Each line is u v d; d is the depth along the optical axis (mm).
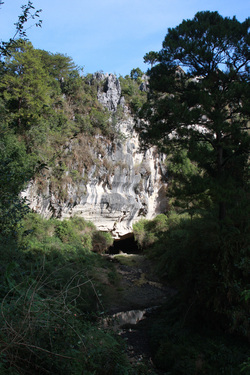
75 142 30203
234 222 13211
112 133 34000
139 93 40656
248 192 13617
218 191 12938
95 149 32219
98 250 31078
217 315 12195
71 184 28750
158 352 11594
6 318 3957
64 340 4172
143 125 15789
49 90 29031
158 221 35531
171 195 15469
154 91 17016
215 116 13352
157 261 27609
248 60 14234
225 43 14102
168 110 14500
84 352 4312
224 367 10117
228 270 11961
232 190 12773
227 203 13742
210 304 12375
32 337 3891
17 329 3834
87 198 31234
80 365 4188
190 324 13125
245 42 13617
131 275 25266
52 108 28766
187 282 13641
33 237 21609
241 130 13820
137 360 11148
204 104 13180
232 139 13914
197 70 14938
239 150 14289
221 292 11961
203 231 13586
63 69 35125
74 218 30281
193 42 13922
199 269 13078
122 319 15859
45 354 3945
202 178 13695
